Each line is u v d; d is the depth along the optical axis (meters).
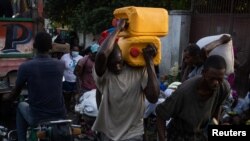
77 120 6.18
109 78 3.35
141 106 3.45
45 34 4.05
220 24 9.47
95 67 3.25
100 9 12.56
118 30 3.26
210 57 2.96
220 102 3.26
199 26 10.17
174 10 10.59
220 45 3.98
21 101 4.57
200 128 3.25
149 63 3.31
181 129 3.24
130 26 3.27
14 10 7.30
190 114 3.11
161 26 3.34
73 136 4.12
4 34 6.49
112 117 3.40
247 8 8.83
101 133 3.53
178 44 10.40
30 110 4.07
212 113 3.30
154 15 3.32
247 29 8.73
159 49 3.41
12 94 4.14
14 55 6.59
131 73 3.38
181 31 10.38
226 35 3.97
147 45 3.34
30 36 6.73
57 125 3.93
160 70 10.91
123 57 3.33
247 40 8.72
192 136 3.22
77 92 6.69
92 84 6.48
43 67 4.01
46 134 3.93
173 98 3.12
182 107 3.12
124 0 12.13
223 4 9.46
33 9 6.80
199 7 10.23
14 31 6.57
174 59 10.52
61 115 4.13
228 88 3.19
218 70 2.87
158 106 3.22
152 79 3.31
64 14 16.45
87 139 5.76
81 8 13.88
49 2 16.02
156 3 11.84
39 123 4.00
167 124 3.63
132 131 3.42
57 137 3.89
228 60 3.96
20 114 4.33
